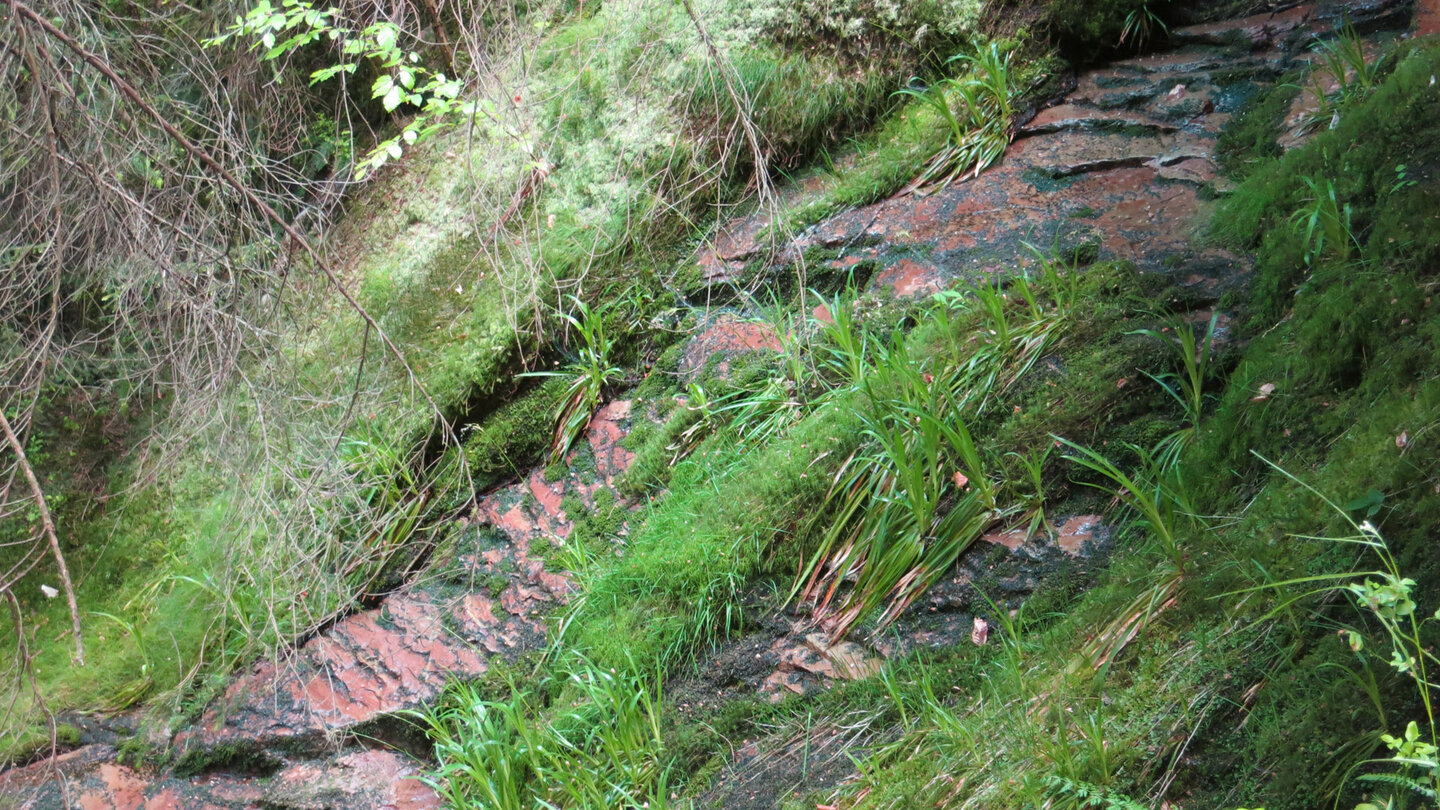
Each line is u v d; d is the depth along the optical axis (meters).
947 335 3.82
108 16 3.91
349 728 4.15
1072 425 3.44
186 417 3.49
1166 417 3.37
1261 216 3.74
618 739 3.47
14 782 4.35
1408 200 3.23
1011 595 3.26
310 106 5.71
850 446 3.76
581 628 4.00
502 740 3.55
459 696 3.88
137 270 3.47
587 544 4.35
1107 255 4.00
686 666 3.68
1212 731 2.44
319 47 5.72
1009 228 4.34
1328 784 2.16
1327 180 3.55
